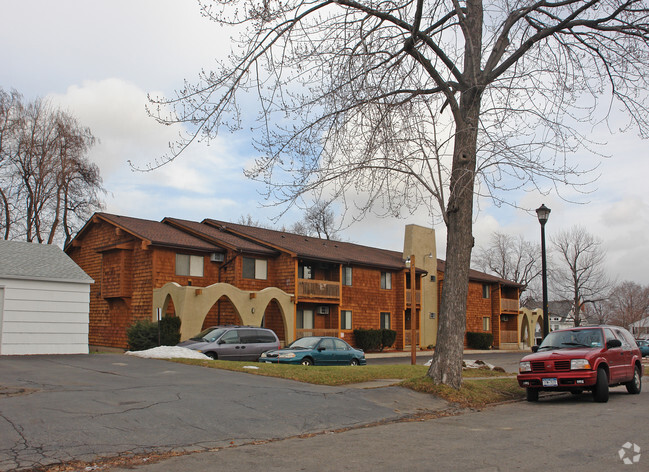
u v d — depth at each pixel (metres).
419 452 7.49
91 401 9.73
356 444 8.04
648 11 12.50
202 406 9.82
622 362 14.52
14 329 18.45
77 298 19.92
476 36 13.17
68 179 37.69
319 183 11.97
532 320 57.44
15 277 18.50
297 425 9.25
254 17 10.02
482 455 7.30
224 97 10.29
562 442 8.16
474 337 48.62
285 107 10.92
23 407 8.97
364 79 12.06
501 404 12.84
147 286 29.75
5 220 36.06
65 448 7.14
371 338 37.91
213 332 21.73
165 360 17.38
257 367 15.87
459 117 12.98
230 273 32.16
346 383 14.09
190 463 6.83
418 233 45.06
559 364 13.04
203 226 36.78
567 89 12.39
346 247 44.38
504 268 72.12
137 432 8.08
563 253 63.16
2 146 35.16
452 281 13.00
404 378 15.47
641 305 85.75
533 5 12.66
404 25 12.09
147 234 30.19
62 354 18.86
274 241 35.84
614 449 7.67
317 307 36.22
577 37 13.14
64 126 37.09
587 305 90.75
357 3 11.23
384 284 41.38
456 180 12.33
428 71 12.70
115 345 31.72
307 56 10.96
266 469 6.57
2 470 6.24
